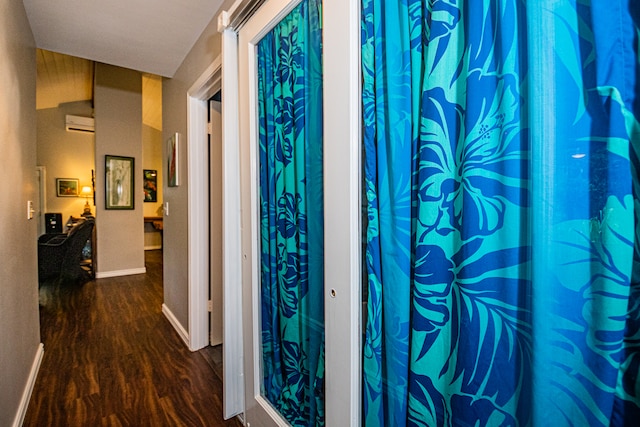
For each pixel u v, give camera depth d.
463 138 0.67
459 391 0.70
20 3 1.81
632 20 0.48
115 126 4.95
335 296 1.00
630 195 0.48
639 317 0.48
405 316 0.80
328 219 1.01
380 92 0.86
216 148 2.53
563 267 0.54
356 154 0.92
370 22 0.88
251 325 1.52
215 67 1.94
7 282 1.48
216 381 2.01
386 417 0.87
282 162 1.32
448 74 0.69
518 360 0.61
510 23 0.60
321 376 1.15
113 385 1.95
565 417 0.55
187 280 2.55
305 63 1.17
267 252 1.45
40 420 1.62
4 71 1.49
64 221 6.95
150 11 1.94
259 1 1.35
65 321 3.02
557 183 0.54
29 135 2.11
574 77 0.52
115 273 4.97
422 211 0.74
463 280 0.67
